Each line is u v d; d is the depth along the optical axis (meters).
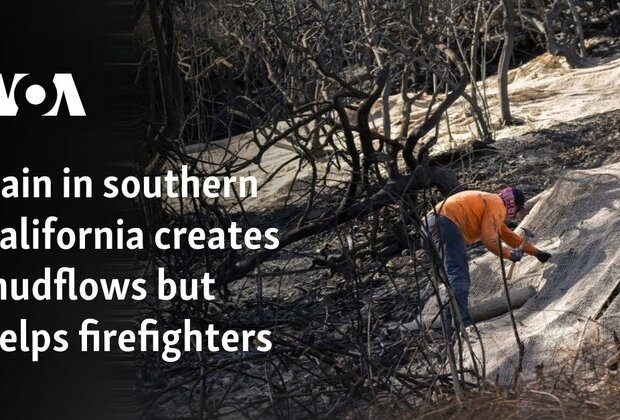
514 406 7.67
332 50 18.12
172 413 10.52
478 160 18.44
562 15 29.34
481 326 11.71
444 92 24.53
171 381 11.70
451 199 12.20
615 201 13.26
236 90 17.42
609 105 20.67
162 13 14.17
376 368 9.82
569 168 17.27
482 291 12.76
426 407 8.27
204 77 18.61
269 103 17.91
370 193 13.39
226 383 11.58
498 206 12.11
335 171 19.80
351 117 20.41
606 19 29.56
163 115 14.58
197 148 20.14
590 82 22.95
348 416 8.97
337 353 10.82
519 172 17.45
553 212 13.58
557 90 23.09
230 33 17.30
